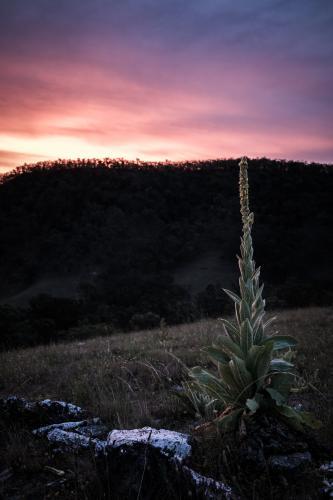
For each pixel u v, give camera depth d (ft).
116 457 11.64
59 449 14.06
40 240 464.24
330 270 303.07
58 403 17.92
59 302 129.18
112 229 437.99
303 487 10.98
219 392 13.69
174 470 10.96
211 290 172.45
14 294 384.27
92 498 11.31
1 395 24.32
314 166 526.57
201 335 38.58
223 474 11.84
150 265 362.94
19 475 13.08
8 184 616.39
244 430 12.71
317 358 24.97
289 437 12.72
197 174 574.97
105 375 25.38
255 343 13.61
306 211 419.13
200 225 441.68
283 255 316.40
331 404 16.38
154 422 16.63
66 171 614.34
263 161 563.48
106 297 192.44
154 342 37.91
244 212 13.73
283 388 13.20
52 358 33.83
